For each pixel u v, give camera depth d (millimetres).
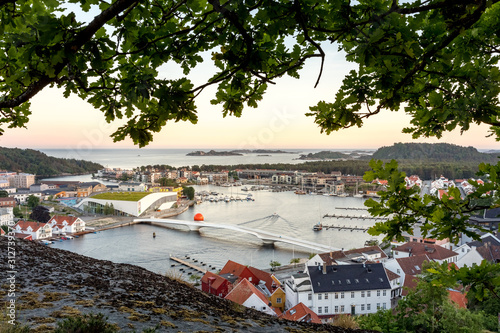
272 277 49125
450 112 3098
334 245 78750
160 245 78375
